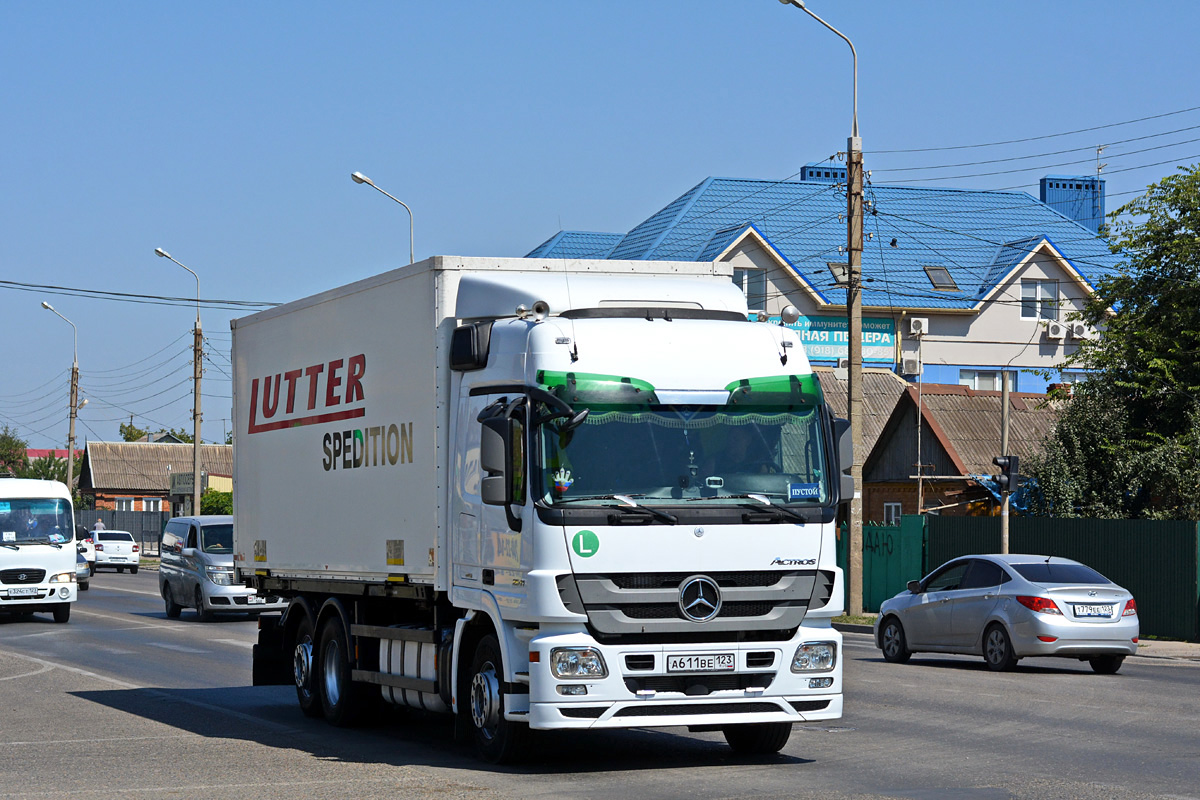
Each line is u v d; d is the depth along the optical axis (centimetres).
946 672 1967
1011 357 5550
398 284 1248
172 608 3128
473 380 1127
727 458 1061
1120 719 1410
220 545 3034
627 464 1039
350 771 1080
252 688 1745
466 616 1135
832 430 1099
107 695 1666
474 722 1123
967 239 5866
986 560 2059
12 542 2911
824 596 1067
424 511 1188
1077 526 2859
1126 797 941
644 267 1223
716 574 1035
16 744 1248
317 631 1433
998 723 1379
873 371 4716
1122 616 1953
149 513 8762
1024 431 3900
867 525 3444
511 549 1045
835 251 5575
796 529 1058
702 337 1086
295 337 1463
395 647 1272
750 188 5925
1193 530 2625
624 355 1060
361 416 1310
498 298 1138
